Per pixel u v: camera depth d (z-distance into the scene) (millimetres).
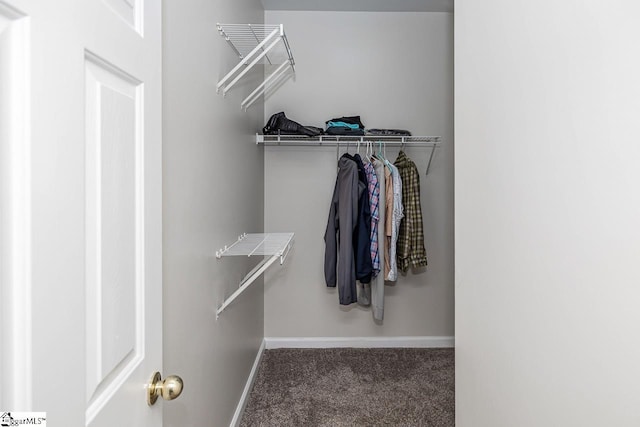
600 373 691
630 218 616
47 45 433
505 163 1053
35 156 415
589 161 712
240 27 1641
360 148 3014
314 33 2982
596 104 692
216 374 1624
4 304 387
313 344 3066
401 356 2881
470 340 1323
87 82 523
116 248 600
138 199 682
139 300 685
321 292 3066
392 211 2666
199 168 1391
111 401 574
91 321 533
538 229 890
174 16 1153
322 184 3033
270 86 2984
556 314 824
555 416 832
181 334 1209
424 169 3037
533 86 903
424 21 3002
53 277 444
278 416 2092
